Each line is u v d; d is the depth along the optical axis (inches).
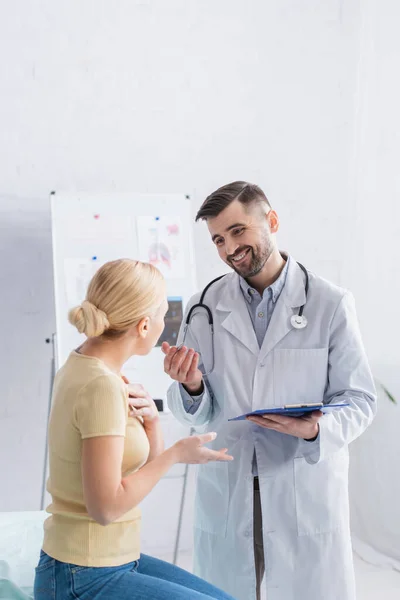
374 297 125.2
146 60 125.4
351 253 132.8
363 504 126.0
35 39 119.9
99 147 124.0
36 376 122.1
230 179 131.0
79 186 123.3
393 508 119.8
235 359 72.4
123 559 51.1
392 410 120.6
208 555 71.5
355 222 131.3
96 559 49.8
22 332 121.5
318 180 135.5
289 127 133.5
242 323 73.0
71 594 49.2
